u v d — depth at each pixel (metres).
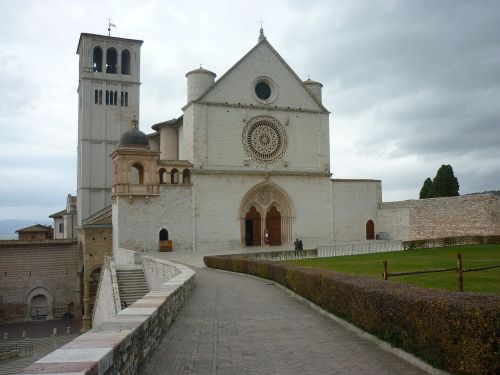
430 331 9.91
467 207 53.09
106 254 57.66
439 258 35.38
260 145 59.97
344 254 47.22
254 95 59.97
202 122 56.91
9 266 61.50
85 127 75.75
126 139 54.66
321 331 14.41
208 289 25.61
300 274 21.05
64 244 64.50
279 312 17.97
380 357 11.34
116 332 8.52
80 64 80.75
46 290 63.06
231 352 11.71
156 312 11.85
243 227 58.78
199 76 58.47
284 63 62.16
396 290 12.32
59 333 54.75
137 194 53.03
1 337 52.53
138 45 80.31
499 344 8.01
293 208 61.12
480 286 19.17
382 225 65.62
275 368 10.37
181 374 9.75
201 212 56.03
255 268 32.62
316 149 63.22
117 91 78.25
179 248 54.69
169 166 55.31
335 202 63.59
